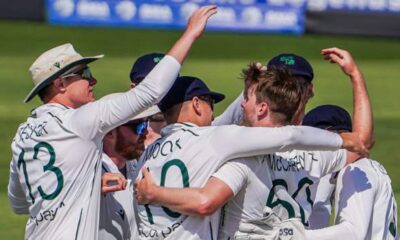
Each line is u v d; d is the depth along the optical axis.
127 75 56.59
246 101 15.02
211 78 56.88
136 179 15.45
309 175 15.31
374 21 72.75
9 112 46.28
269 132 14.48
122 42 68.69
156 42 69.25
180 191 14.41
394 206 16.06
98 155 15.66
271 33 73.19
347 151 15.78
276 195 14.83
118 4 73.81
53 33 70.62
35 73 16.17
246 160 14.67
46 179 15.61
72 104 16.22
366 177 15.60
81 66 16.23
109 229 16.22
